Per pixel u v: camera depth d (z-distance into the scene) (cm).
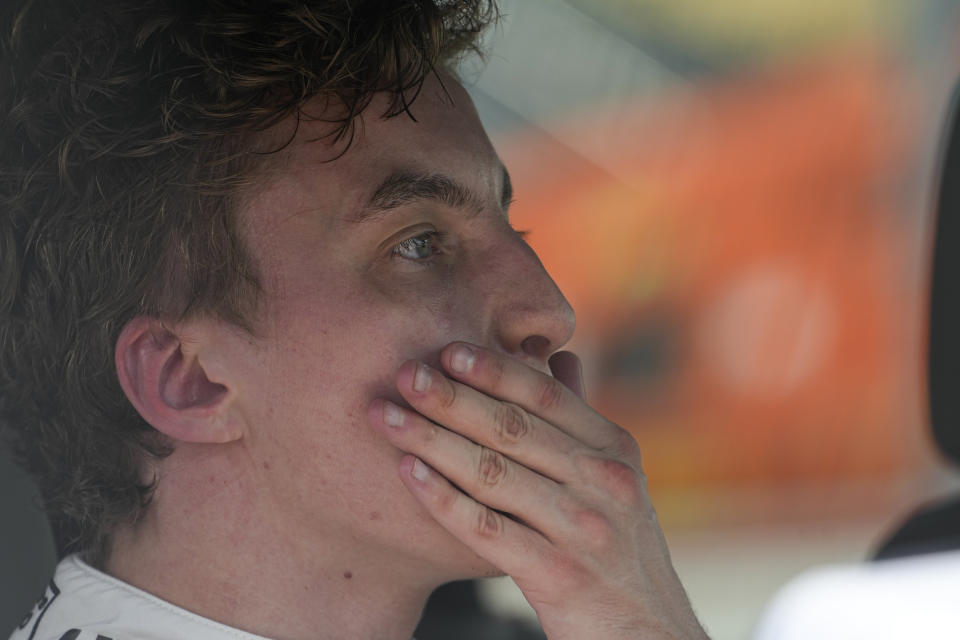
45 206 235
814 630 363
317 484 226
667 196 827
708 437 830
